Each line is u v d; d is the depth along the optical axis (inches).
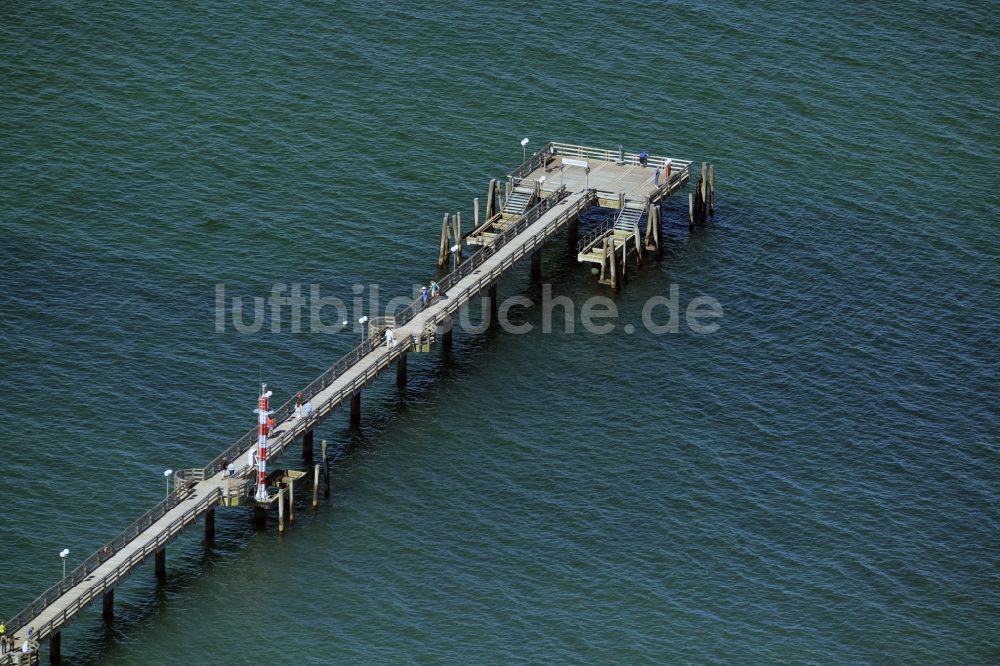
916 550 6752.0
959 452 7209.6
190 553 6638.8
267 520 6801.2
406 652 6284.5
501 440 7214.6
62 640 6274.6
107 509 6781.5
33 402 7234.3
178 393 7332.7
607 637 6363.2
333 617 6407.5
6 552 6565.0
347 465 7062.0
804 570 6653.5
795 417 7362.2
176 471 6786.4
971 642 6397.6
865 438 7263.8
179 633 6328.7
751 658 6304.1
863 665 6299.2
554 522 6825.8
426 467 7066.9
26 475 6894.7
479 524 6811.0
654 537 6776.6
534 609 6466.5
